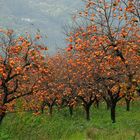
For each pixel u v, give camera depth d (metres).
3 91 33.16
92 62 30.72
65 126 36.19
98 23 26.00
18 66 30.22
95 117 52.06
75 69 41.19
